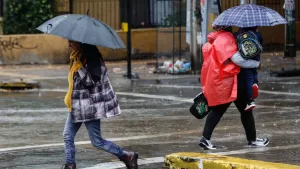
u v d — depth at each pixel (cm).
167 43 5056
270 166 1411
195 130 2173
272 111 2569
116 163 1627
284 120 2342
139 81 3788
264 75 3891
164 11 5316
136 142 1947
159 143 1927
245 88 1744
